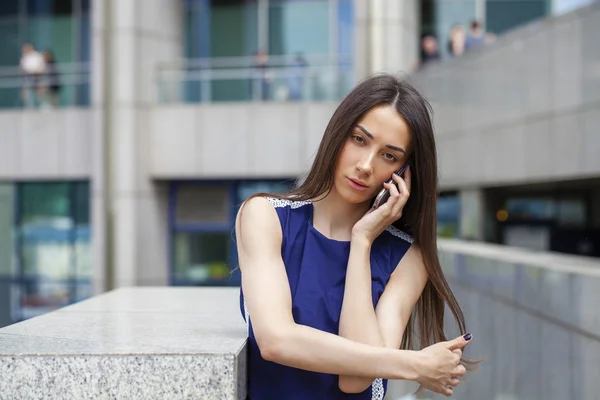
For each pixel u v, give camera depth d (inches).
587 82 344.5
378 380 84.8
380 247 88.0
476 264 273.9
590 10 341.1
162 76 639.1
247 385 81.9
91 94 650.2
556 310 193.9
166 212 665.6
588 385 170.9
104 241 629.6
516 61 406.9
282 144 617.6
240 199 660.1
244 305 85.4
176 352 72.7
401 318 85.1
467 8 660.7
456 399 306.2
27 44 700.7
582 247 490.3
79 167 646.5
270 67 621.6
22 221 672.4
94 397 72.6
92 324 94.7
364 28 604.4
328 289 82.6
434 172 85.0
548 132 378.0
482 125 446.3
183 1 688.4
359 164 81.5
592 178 354.3
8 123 657.6
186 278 666.2
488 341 259.1
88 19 690.8
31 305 669.3
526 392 218.2
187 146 630.5
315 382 81.3
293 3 679.7
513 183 414.6
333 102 613.0
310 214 86.4
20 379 72.7
